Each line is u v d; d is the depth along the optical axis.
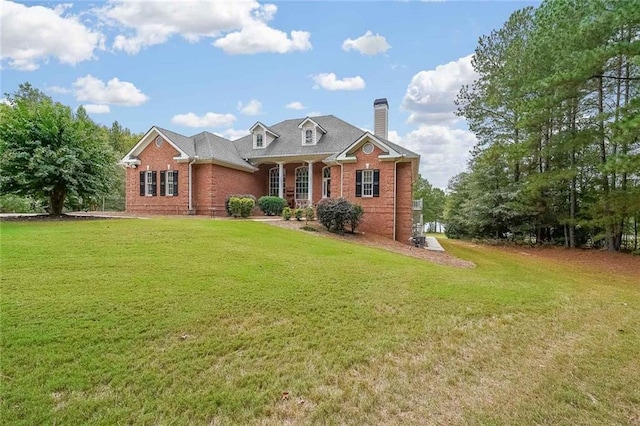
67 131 13.69
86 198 14.89
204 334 4.22
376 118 22.22
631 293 8.62
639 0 11.05
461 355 4.20
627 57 13.10
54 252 7.30
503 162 21.88
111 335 3.94
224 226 12.17
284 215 16.92
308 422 2.85
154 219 13.99
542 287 8.15
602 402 3.29
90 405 2.83
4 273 5.79
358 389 3.35
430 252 14.28
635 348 4.61
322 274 7.25
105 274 6.06
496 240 22.16
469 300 6.31
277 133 24.97
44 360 3.37
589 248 19.20
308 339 4.32
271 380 3.40
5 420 2.61
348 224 15.69
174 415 2.81
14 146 12.89
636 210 15.73
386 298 6.06
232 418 2.83
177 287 5.63
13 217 13.81
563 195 20.22
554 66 14.89
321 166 22.83
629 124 12.24
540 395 3.37
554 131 19.31
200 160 19.22
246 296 5.52
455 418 2.97
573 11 14.09
